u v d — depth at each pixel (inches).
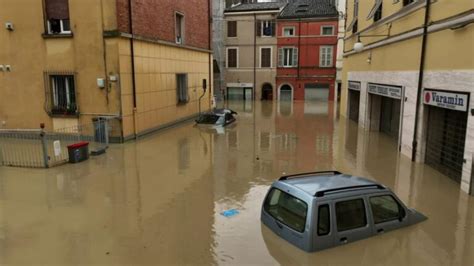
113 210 307.7
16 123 614.2
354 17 812.0
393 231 254.1
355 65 801.6
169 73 738.2
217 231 264.2
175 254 232.7
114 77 559.2
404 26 489.7
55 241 252.2
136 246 244.1
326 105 1280.8
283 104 1321.4
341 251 226.7
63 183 381.4
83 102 579.8
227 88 1547.7
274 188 262.2
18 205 319.6
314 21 1416.1
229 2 1590.8
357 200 237.6
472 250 235.0
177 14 770.2
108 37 552.7
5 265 221.1
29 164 452.4
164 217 291.9
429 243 242.7
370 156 500.4
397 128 616.4
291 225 237.6
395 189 356.8
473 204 315.6
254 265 218.1
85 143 475.5
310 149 547.8
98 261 225.5
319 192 229.1
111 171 427.2
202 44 914.1
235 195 343.0
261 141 609.3
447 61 370.6
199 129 731.4
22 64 593.6
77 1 553.3
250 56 1502.2
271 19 1457.9
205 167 444.5
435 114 424.8
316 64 1446.9
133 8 589.0
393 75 531.5
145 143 586.6
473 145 328.2
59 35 566.6
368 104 700.0
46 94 592.4
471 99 327.9
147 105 653.3
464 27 338.3
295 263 218.8
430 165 440.1
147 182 384.8
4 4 580.7
